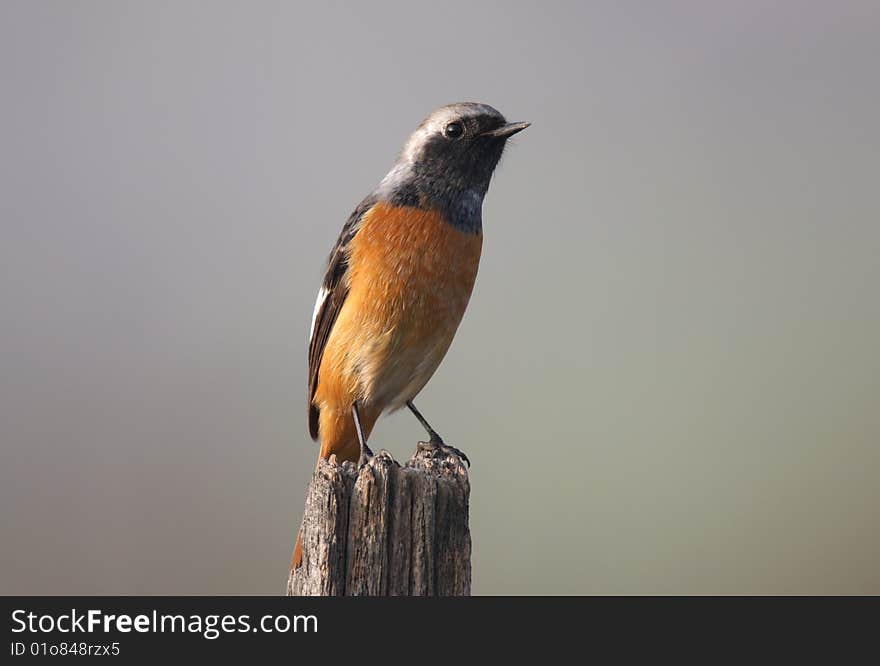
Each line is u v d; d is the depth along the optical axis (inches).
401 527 327.0
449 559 331.6
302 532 333.4
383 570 323.3
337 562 322.7
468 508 338.3
